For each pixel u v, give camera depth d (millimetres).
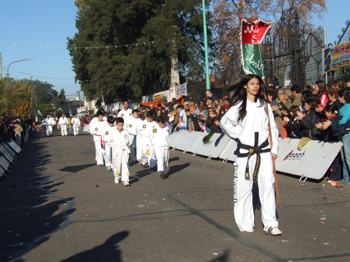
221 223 5707
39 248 5012
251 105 4965
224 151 12875
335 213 6059
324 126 8133
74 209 7051
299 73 14617
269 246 4668
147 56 35844
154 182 9453
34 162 15656
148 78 40219
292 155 9445
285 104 10375
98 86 42625
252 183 5113
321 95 9836
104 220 6203
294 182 8648
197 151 14711
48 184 10016
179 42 32812
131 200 7543
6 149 15500
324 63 14023
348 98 7684
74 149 20438
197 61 35188
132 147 13266
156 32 33094
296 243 4750
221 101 13617
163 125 9938
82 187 9258
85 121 47750
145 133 11945
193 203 7035
